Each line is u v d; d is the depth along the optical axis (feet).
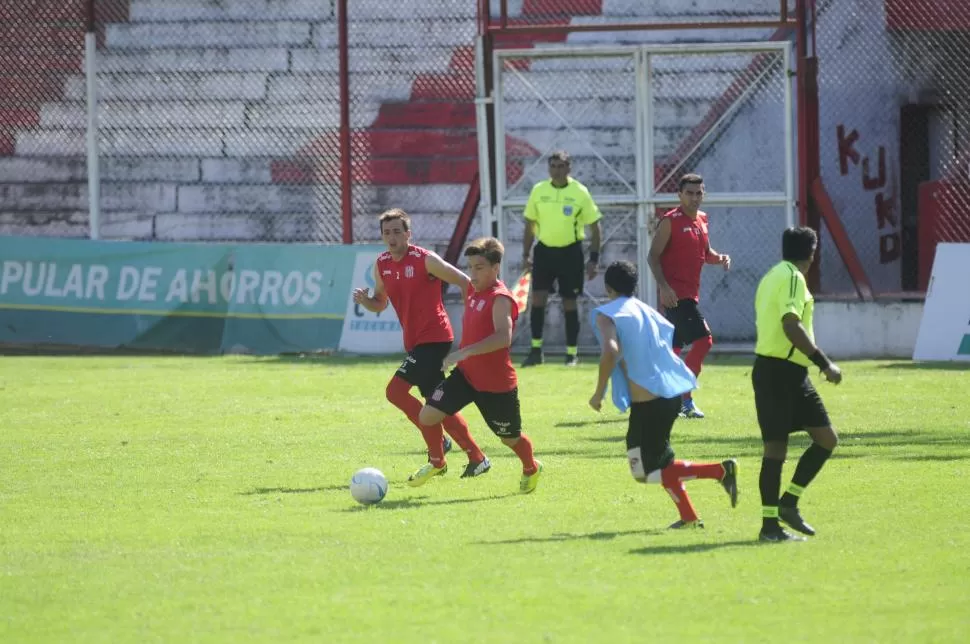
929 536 84.94
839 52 234.58
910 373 183.52
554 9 243.40
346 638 63.67
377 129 242.17
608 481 107.96
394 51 243.81
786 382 84.02
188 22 247.70
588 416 146.10
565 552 81.41
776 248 224.12
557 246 196.75
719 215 224.74
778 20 217.77
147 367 200.64
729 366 197.88
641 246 217.56
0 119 249.96
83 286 226.38
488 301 100.78
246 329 223.10
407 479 108.99
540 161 232.53
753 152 227.40
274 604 70.23
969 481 104.63
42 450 127.03
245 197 245.65
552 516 93.71
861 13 233.76
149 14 247.91
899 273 238.48
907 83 233.14
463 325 102.89
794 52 234.79
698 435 131.03
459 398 101.76
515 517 93.45
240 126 245.86
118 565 80.07
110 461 120.67
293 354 220.43
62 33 247.91
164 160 246.88
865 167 236.84
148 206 246.88
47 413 152.46
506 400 100.78
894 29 232.53
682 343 147.64
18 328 226.79
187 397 165.78
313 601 70.69
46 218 249.96
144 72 247.09
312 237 245.04
